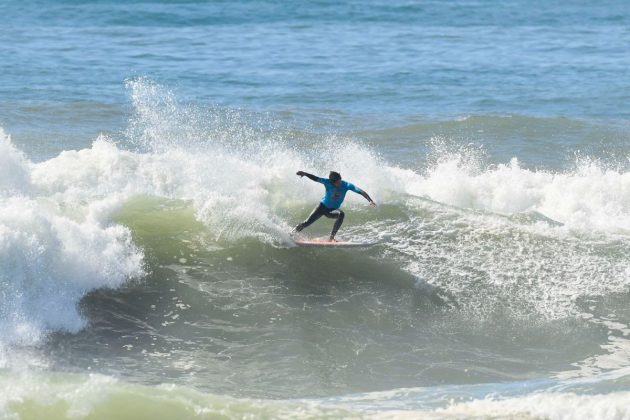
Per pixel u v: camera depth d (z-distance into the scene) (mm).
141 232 50312
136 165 57719
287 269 49344
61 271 43781
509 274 49906
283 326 43719
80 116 93000
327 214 51375
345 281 48688
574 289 48938
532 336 44625
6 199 47844
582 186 62562
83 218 50438
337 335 43250
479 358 41969
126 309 43906
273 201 56000
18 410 31328
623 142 89438
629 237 54281
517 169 66812
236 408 32750
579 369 41219
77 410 31625
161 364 39219
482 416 32906
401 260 50719
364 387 38281
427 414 33250
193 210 52844
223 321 43812
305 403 34188
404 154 82188
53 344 40062
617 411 32969
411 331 44344
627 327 45781
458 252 51688
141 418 31594
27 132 84062
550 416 32875
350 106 105938
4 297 41375
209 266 48719
